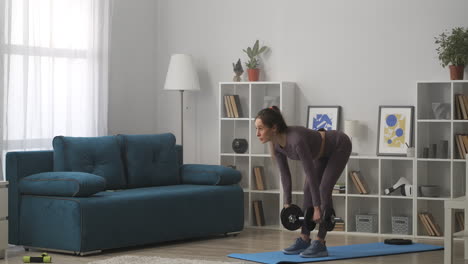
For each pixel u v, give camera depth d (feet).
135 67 25.73
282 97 23.43
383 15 23.08
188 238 21.72
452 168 21.50
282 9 24.54
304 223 16.92
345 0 23.59
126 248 19.71
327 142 17.21
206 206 21.30
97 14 23.09
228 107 24.71
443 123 22.38
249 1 25.09
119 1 25.02
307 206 17.75
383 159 22.67
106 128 23.48
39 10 21.13
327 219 17.11
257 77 24.45
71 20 22.30
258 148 24.52
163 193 20.25
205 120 25.91
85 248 18.21
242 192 22.49
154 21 26.45
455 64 21.56
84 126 22.82
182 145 24.68
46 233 18.83
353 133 22.90
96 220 18.43
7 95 20.15
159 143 22.50
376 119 23.22
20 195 19.47
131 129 25.58
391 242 20.39
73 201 18.25
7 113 20.21
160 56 26.50
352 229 23.02
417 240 21.43
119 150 21.54
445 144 21.95
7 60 20.16
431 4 22.47
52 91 21.61
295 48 24.35
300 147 16.43
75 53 22.43
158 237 19.94
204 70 25.89
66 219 18.34
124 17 25.22
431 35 22.48
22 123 20.72
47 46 21.52
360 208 23.48
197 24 25.99
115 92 24.90
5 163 19.88
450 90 22.21
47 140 21.58
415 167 21.85
